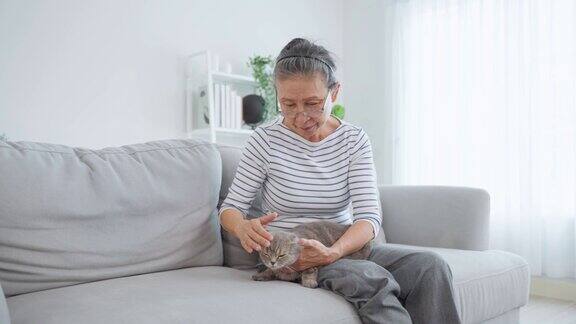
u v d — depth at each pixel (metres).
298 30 4.16
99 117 3.12
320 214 1.41
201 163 1.45
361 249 1.32
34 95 2.88
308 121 1.32
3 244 1.08
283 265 1.17
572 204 2.94
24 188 1.12
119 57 3.21
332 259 1.21
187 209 1.38
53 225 1.15
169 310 0.91
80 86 3.05
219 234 1.48
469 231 1.88
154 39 3.36
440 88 3.56
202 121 3.44
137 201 1.28
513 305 1.66
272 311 0.97
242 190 1.39
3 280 1.08
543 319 2.48
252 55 3.87
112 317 0.87
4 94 2.78
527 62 3.11
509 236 3.18
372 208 1.36
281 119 1.47
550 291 2.98
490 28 3.31
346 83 4.43
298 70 1.24
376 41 4.17
